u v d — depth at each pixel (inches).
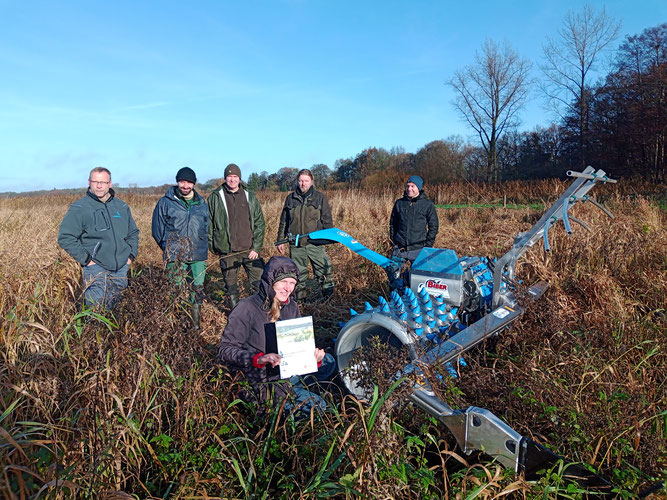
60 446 96.9
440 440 108.0
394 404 107.3
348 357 149.2
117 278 183.2
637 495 92.6
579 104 1252.5
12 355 120.1
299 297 245.1
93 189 178.5
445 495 91.4
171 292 147.4
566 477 93.9
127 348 118.9
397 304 140.0
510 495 96.9
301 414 119.2
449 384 125.3
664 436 113.9
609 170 1118.4
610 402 122.0
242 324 127.3
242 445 112.6
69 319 148.3
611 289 198.2
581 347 151.3
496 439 99.2
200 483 97.6
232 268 233.5
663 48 1105.4
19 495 81.3
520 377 137.5
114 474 98.0
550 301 180.5
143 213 599.8
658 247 260.1
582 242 252.7
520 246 153.9
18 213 464.8
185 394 118.4
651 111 1016.9
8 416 102.0
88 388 106.3
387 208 558.3
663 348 155.9
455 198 830.5
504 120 1465.3
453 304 150.3
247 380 126.0
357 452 93.7
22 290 168.2
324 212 245.9
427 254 158.1
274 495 100.6
